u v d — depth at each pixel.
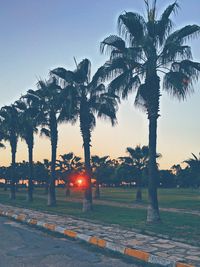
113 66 18.92
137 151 41.31
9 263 9.48
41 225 16.61
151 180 17.84
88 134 26.50
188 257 9.48
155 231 14.08
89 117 26.83
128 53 18.06
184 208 27.34
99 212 22.94
